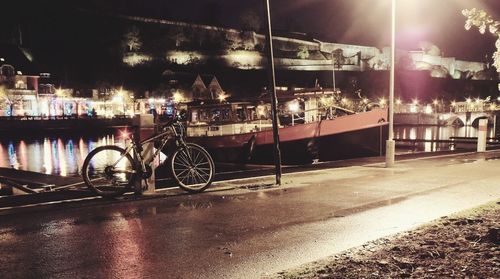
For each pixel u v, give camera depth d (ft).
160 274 15.40
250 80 373.81
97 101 307.58
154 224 22.47
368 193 31.53
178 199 29.19
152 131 31.48
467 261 14.15
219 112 94.43
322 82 394.52
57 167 129.70
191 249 18.28
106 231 21.12
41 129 233.76
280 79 375.25
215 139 88.74
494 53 19.86
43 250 18.15
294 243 19.07
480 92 478.18
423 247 16.10
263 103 96.84
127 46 448.65
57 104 285.43
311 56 481.46
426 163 53.47
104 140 231.09
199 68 417.49
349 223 22.56
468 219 20.10
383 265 14.26
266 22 35.04
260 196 30.37
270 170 46.96
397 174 42.45
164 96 309.01
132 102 306.96
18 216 24.25
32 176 52.16
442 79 488.44
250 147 85.87
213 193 31.58
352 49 510.99
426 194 31.01
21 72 258.57
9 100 248.11
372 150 89.25
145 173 30.86
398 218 23.61
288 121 97.40
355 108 122.11
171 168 31.50
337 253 16.55
